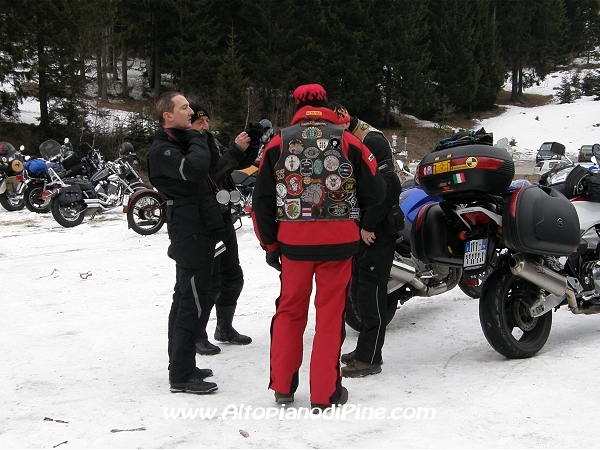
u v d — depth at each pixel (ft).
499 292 14.26
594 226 16.60
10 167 51.29
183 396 12.68
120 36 112.68
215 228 13.12
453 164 14.24
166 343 16.71
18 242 35.37
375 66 144.87
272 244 12.26
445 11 168.14
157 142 13.08
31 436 10.84
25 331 18.10
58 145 48.34
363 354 13.80
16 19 95.55
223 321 16.55
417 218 15.96
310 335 17.20
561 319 18.57
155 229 36.94
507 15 203.82
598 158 18.37
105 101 123.13
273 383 12.11
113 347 16.43
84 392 13.05
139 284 24.20
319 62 133.18
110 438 10.67
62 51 98.22
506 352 14.26
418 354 15.55
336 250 11.59
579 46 259.19
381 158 13.83
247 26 136.36
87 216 46.09
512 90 203.31
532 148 154.92
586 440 10.21
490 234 14.70
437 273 17.84
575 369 13.48
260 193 11.97
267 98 130.31
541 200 14.42
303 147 11.63
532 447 10.01
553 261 15.57
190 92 122.11
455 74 168.55
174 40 128.06
